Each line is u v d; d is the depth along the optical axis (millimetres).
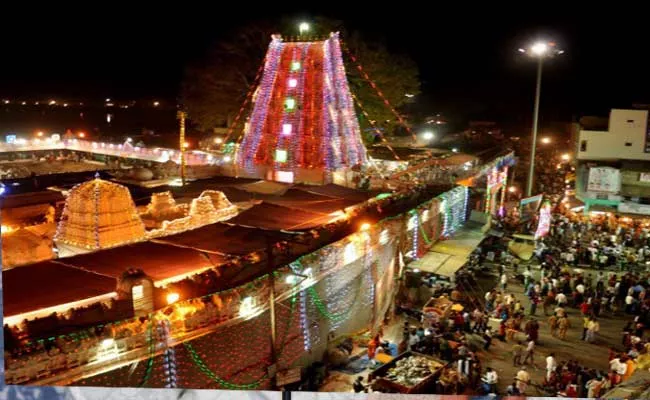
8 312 10938
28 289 12148
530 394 16047
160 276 13312
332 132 27625
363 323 19625
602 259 27047
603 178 36688
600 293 22938
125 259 14344
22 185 24547
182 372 12258
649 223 34562
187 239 16188
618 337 20297
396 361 15516
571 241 30656
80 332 10555
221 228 17234
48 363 10094
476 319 20062
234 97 41188
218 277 13414
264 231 16938
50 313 11148
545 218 28594
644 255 28344
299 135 27578
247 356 13961
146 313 11648
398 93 41938
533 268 26750
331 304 17484
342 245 17422
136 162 38656
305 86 27609
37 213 20500
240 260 14070
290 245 15742
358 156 30125
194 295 12742
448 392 14609
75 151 43281
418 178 28453
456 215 28344
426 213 24078
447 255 24031
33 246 17031
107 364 10859
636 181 37062
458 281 24062
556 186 45000
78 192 17719
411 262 23031
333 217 19484
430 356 15875
